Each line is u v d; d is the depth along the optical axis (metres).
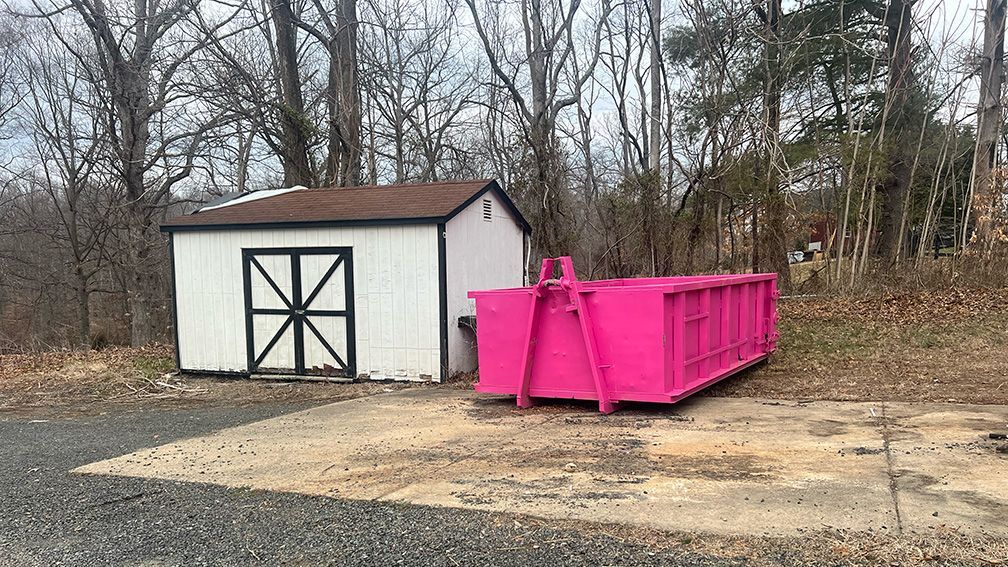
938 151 16.09
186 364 10.49
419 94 24.77
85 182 21.78
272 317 9.93
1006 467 4.25
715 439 5.34
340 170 18.78
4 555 3.62
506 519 3.74
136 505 4.35
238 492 4.52
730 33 16.19
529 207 18.09
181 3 16.97
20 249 24.02
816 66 17.19
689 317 6.59
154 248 20.97
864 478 4.15
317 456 5.39
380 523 3.80
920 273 12.71
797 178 15.09
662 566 3.05
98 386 9.90
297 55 21.17
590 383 6.73
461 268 9.61
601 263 17.36
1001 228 12.47
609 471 4.56
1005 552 3.01
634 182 16.72
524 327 7.05
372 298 9.45
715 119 15.84
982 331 9.41
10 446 6.33
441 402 7.64
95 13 16.55
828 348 9.38
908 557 3.00
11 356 13.48
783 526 3.42
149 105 18.77
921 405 6.30
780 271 15.00
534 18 21.31
